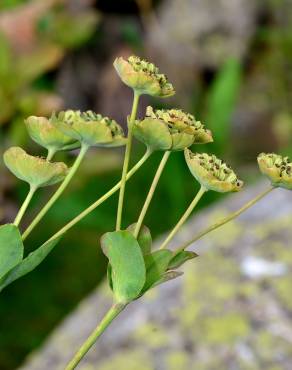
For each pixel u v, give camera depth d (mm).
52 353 700
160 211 1085
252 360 638
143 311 695
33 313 953
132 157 1120
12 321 938
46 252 302
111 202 1065
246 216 786
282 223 764
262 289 694
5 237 301
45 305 964
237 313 676
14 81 909
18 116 907
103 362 662
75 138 302
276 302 680
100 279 1007
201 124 312
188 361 644
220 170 307
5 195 903
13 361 894
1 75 906
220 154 1181
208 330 665
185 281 712
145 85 305
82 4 1151
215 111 1185
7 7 1123
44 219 1024
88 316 728
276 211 785
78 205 1011
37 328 936
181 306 689
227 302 688
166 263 307
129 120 304
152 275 306
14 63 929
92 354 674
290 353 640
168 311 687
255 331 659
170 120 310
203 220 794
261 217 781
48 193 957
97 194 1062
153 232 1055
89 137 300
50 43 989
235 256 733
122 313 703
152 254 307
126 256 299
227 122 1188
